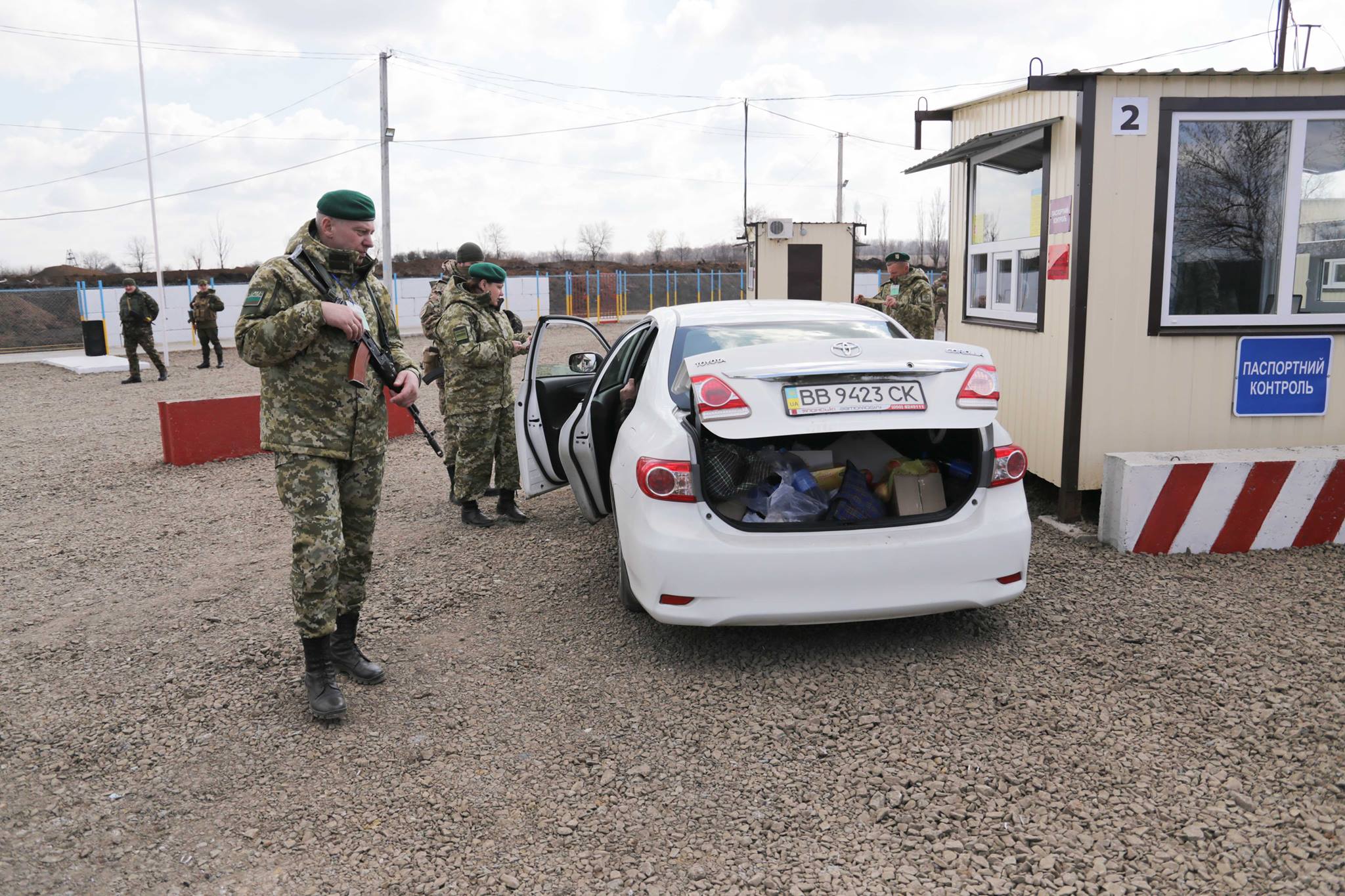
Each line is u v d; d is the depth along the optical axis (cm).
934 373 380
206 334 2088
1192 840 270
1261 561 504
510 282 4478
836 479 430
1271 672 374
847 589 377
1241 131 558
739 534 376
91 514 732
